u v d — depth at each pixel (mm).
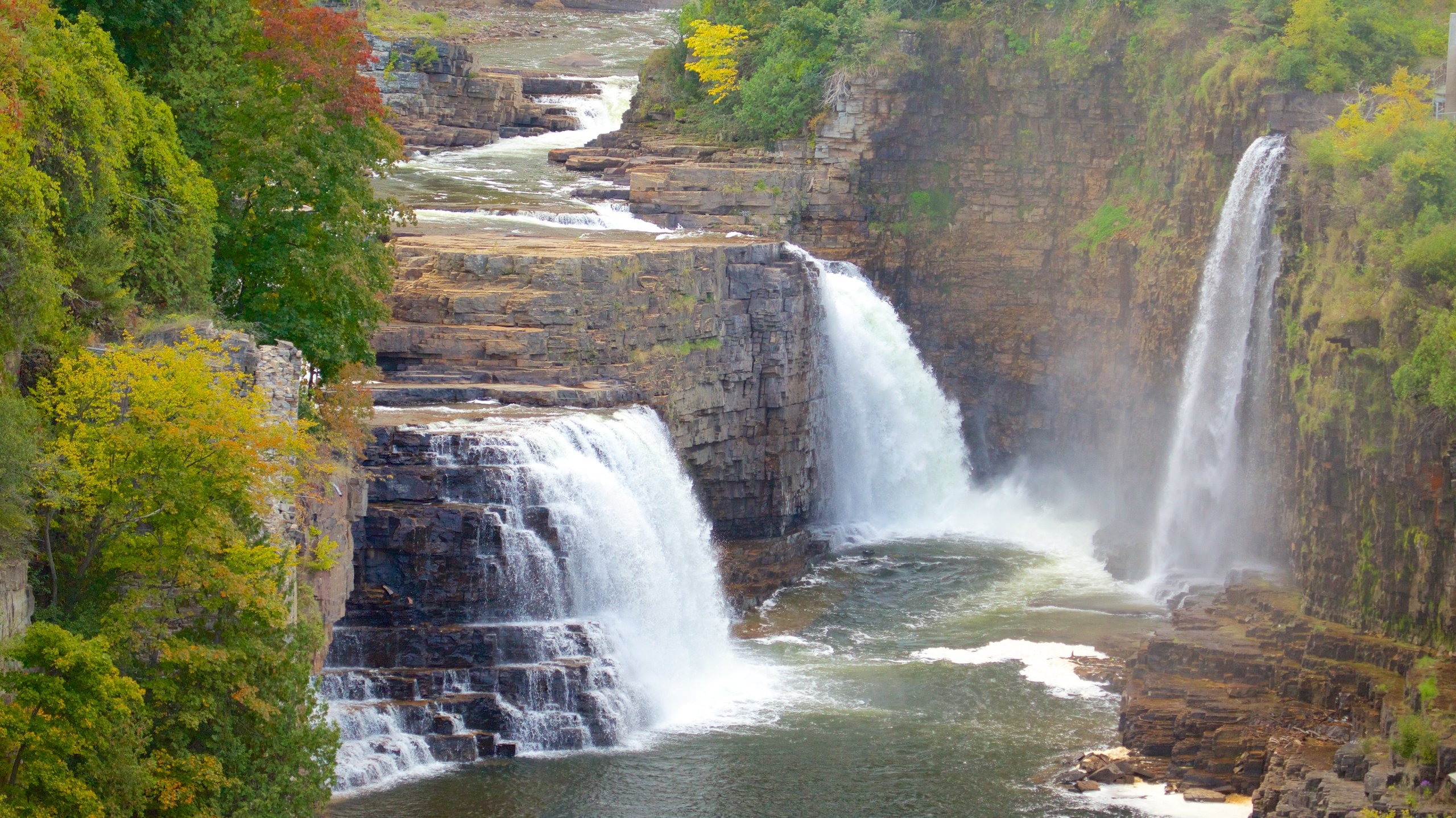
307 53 67938
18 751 39969
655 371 86312
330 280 67375
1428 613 64750
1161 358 93250
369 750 61906
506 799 60344
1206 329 87750
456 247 86875
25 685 40219
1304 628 69375
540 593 69000
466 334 80438
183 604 46969
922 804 60781
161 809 43094
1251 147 86500
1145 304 95500
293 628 49000
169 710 45156
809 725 68750
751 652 78438
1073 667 75438
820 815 59844
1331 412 69000
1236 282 85500
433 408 76250
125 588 46781
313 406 62156
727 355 92062
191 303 58625
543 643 67375
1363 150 74750
